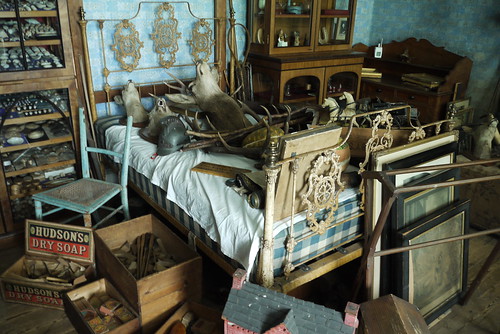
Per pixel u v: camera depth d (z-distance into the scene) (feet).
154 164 8.37
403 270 6.32
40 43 8.02
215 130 8.53
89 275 7.44
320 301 7.23
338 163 6.51
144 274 7.04
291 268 6.16
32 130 8.50
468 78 12.50
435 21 13.17
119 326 6.06
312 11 12.28
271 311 4.80
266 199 5.49
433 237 6.88
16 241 8.91
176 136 8.38
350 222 6.96
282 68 11.72
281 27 12.01
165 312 6.54
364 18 14.98
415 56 13.82
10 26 7.68
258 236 5.87
